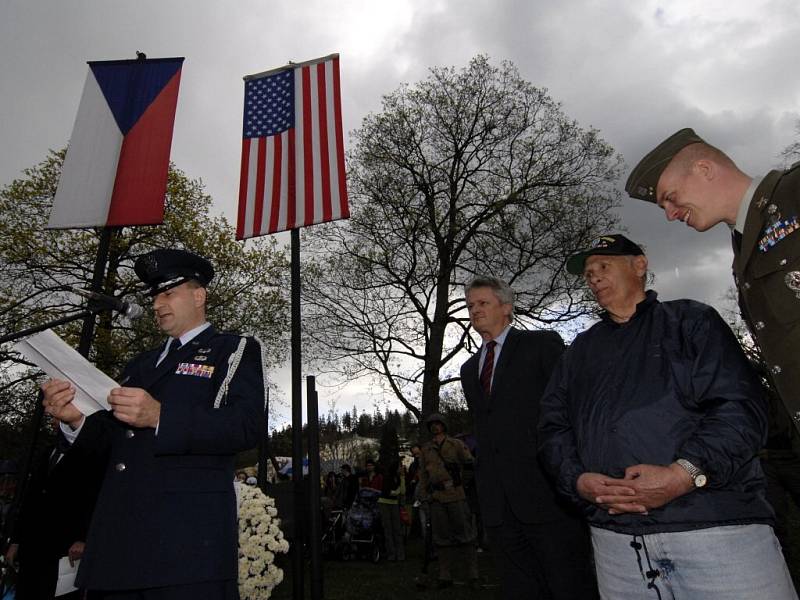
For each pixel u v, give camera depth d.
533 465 2.98
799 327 1.66
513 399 3.11
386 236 18.72
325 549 9.29
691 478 1.78
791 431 2.37
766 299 1.75
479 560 8.00
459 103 18.77
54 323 2.40
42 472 3.72
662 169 2.08
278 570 4.95
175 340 2.59
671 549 1.84
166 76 4.64
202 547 2.09
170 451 2.08
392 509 9.22
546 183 18.19
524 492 2.96
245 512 4.93
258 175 5.06
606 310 2.39
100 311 2.49
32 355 2.26
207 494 2.19
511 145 18.95
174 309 2.55
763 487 1.89
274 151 5.11
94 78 4.69
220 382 2.37
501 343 3.42
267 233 4.83
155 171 4.38
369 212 18.55
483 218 18.52
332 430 43.94
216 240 17.66
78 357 2.27
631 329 2.21
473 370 3.48
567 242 17.36
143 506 2.11
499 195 18.75
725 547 1.78
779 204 1.73
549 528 2.89
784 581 1.80
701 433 1.84
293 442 3.99
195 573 2.04
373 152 18.69
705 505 1.81
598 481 1.93
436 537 6.37
